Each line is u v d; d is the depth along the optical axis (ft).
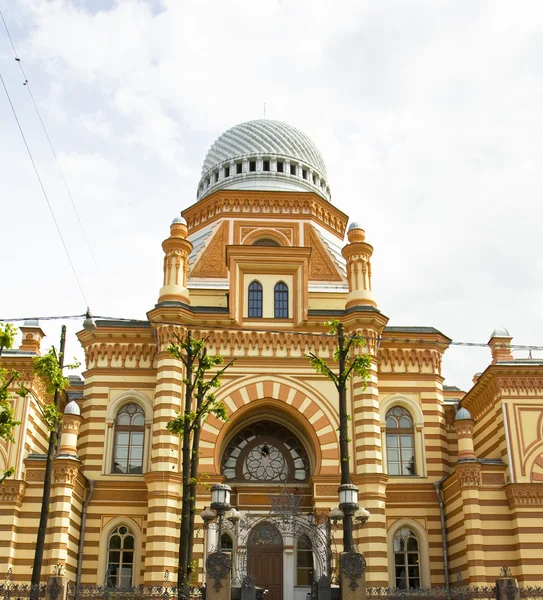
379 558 108.47
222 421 117.91
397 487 119.75
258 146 163.43
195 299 138.21
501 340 128.26
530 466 111.55
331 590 80.84
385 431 124.26
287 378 121.49
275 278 127.95
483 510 109.70
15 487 105.70
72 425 111.45
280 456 125.70
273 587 113.60
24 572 103.86
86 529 114.83
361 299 125.59
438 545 117.08
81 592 84.79
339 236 156.97
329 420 119.24
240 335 122.93
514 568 106.83
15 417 110.22
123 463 120.37
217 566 80.28
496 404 117.60
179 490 112.37
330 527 95.71
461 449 112.88
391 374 126.41
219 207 150.51
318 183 166.71
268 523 117.29
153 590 86.38
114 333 125.39
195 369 119.75
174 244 127.24
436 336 129.90
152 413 122.01
